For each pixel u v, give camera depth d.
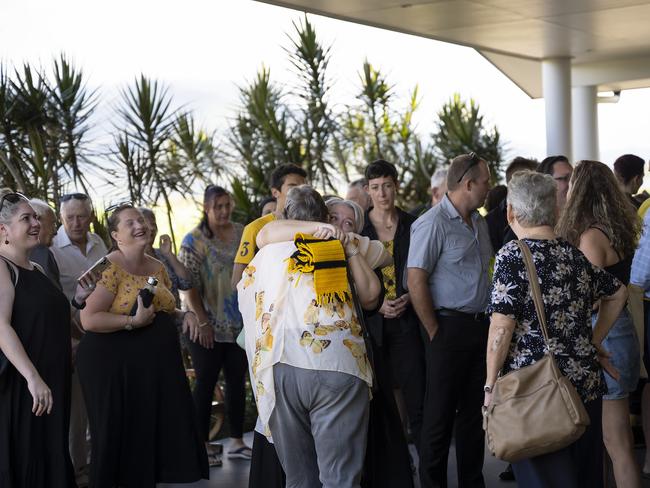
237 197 10.52
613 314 3.79
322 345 3.72
